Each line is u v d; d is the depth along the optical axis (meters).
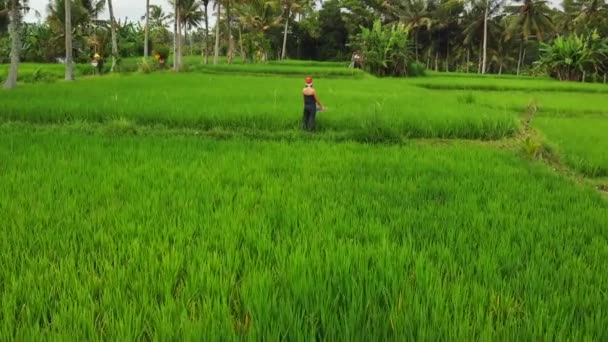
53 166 6.62
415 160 7.83
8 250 3.62
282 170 6.91
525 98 20.59
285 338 2.46
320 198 5.41
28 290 2.98
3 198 5.00
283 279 3.17
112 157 7.41
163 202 5.06
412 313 2.70
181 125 11.38
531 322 2.66
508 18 52.81
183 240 3.94
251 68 36.84
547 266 3.53
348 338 2.45
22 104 12.45
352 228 4.32
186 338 2.42
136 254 3.56
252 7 49.09
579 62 38.16
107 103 13.00
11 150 7.65
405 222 4.55
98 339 2.50
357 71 36.28
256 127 11.34
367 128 10.26
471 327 2.58
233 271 3.39
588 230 4.50
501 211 5.07
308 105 11.05
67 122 11.48
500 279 3.26
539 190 6.01
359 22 63.38
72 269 3.28
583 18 49.00
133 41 53.91
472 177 6.67
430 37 59.22
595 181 7.89
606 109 16.89
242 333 2.55
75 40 44.81
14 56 19.88
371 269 3.31
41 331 2.56
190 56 71.75
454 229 4.34
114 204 4.92
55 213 4.57
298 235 4.09
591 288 3.12
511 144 10.67
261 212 4.77
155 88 19.28
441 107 14.22
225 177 6.29
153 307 2.79
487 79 35.75
